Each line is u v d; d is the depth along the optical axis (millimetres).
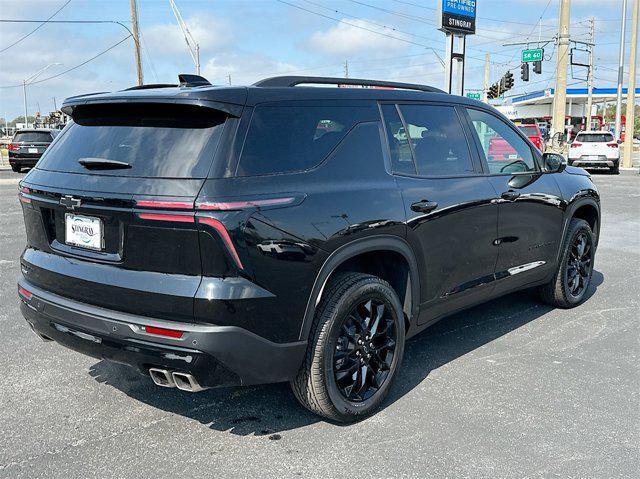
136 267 2957
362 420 3504
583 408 3637
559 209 5184
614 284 6574
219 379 2918
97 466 3020
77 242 3215
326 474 2947
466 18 23312
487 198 4305
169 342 2855
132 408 3654
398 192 3631
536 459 3074
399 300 3740
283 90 3275
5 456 3102
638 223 10953
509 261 4684
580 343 4750
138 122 3195
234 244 2801
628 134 30500
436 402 3729
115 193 2965
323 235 3139
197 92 2961
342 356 3367
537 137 24594
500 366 4293
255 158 2998
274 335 3006
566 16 28297
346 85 3799
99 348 3098
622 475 2934
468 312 5578
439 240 3922
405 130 3893
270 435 3332
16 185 19312
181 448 3197
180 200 2801
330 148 3377
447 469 2986
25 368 4246
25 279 3568
